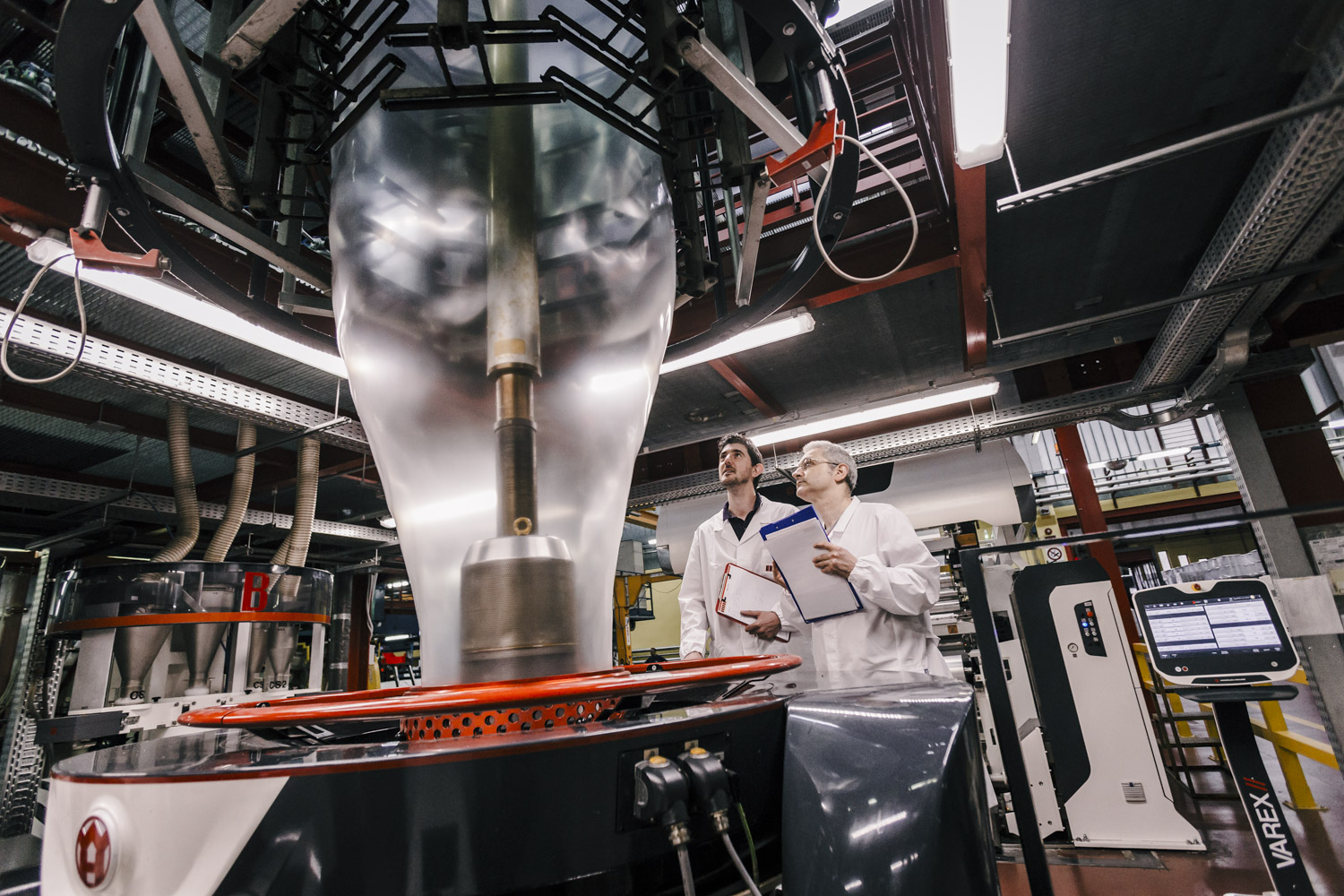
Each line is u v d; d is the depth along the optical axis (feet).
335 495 21.94
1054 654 10.75
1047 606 10.93
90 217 3.02
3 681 13.24
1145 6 6.73
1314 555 12.78
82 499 17.02
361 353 2.95
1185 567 30.53
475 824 1.64
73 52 2.32
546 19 2.51
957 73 5.80
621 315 3.18
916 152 9.51
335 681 23.95
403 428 2.90
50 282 9.39
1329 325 13.46
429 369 2.93
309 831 1.56
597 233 3.17
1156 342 13.04
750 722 2.29
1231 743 6.44
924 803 1.92
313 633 14.46
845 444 16.37
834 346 13.76
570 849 1.73
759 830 2.23
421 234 2.97
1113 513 38.50
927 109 7.77
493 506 2.77
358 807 1.59
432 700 1.86
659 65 2.83
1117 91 7.84
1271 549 12.97
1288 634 6.27
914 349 14.35
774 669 2.60
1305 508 4.36
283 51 2.86
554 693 1.85
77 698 11.23
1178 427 39.19
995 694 4.72
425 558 2.71
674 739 1.98
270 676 13.25
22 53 7.22
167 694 11.75
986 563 14.51
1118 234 10.57
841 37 7.91
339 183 3.10
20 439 15.66
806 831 2.00
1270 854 6.17
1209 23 6.92
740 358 13.96
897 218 9.85
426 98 2.55
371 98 2.73
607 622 2.83
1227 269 9.74
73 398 13.60
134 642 11.37
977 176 7.64
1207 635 6.58
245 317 4.09
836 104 3.44
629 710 2.57
